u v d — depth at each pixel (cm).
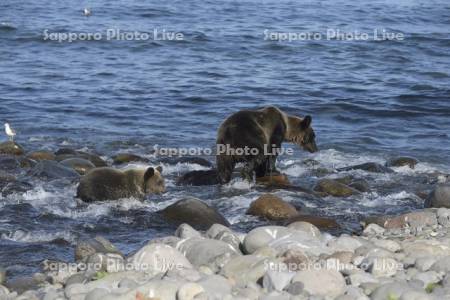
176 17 5538
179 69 3978
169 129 2914
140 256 1326
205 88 3559
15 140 2706
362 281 1173
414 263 1290
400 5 6494
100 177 2003
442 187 1978
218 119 3072
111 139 2752
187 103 3300
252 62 4216
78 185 2017
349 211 1969
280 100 3384
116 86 3566
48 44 4519
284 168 2420
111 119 3027
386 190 2192
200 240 1419
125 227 1830
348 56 4434
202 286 1126
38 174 2172
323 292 1120
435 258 1305
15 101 3244
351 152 2669
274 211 1886
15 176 2175
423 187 2234
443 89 3647
